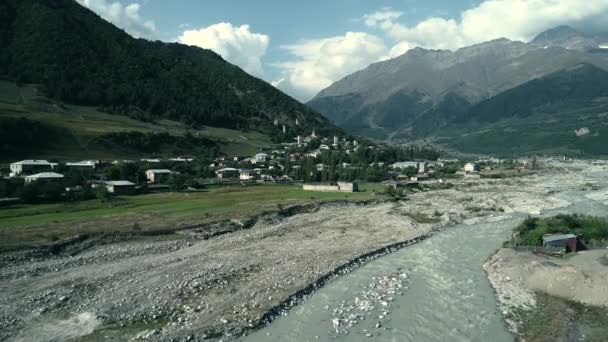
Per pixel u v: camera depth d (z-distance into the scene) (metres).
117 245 76.19
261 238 85.69
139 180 160.12
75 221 87.62
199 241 82.38
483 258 72.38
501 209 122.44
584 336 42.56
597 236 75.88
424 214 114.88
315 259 69.38
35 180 116.94
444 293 55.69
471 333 44.25
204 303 50.50
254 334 43.66
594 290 51.41
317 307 50.84
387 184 185.75
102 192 120.94
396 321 47.12
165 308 48.84
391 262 70.25
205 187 164.62
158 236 82.38
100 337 42.03
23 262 64.31
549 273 57.12
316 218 109.00
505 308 50.38
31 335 42.47
